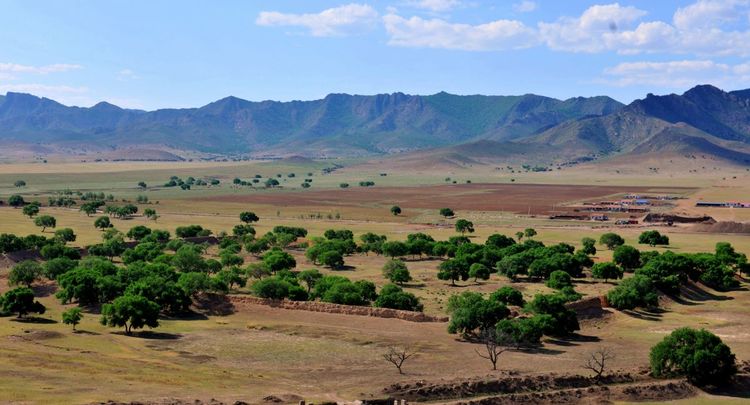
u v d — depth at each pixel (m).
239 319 124.12
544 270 173.12
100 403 68.75
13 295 119.69
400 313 125.12
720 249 198.88
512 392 84.62
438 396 81.31
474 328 112.38
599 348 108.56
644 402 85.44
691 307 144.38
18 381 75.44
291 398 76.38
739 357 103.62
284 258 176.12
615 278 174.25
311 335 111.38
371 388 82.50
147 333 111.25
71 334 107.19
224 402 72.75
